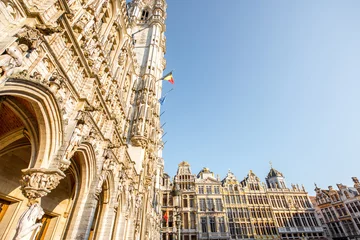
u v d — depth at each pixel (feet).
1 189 28.02
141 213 76.13
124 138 57.72
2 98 22.36
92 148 33.58
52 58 24.17
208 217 150.61
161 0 161.27
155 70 106.42
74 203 32.89
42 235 34.47
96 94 36.40
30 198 21.83
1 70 16.30
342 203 176.24
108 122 43.52
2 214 28.63
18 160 31.58
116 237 47.83
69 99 28.37
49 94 23.08
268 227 156.97
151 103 90.12
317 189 208.74
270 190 179.11
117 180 45.50
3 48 16.74
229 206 162.30
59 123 25.12
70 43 28.30
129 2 154.51
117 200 44.78
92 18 35.83
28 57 20.16
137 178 66.95
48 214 35.47
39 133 24.56
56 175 23.11
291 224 161.58
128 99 75.97
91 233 40.55
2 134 27.96
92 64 34.19
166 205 157.48
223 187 174.70
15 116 27.02
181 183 170.40
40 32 20.63
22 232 19.36
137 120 78.02
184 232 141.79
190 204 158.61
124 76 65.05
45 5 22.48
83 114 29.07
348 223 168.45
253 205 166.20
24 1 20.85
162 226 148.56
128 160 57.06
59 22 25.30
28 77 20.08
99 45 39.22
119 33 59.06
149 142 86.48
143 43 123.24
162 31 139.54
